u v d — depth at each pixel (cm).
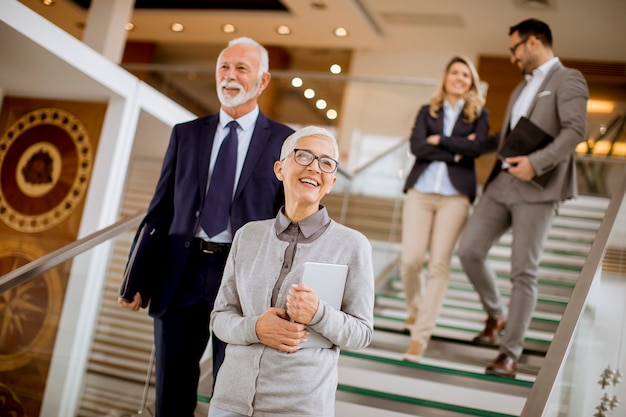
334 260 243
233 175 317
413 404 375
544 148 408
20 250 630
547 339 479
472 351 456
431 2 951
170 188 328
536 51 431
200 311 310
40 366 459
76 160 625
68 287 446
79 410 457
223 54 327
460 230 455
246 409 232
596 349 327
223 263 309
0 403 458
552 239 680
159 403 315
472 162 464
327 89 823
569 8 908
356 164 798
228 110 325
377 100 803
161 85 873
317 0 966
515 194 417
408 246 459
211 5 1071
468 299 590
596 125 989
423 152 458
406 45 1090
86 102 633
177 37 1169
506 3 922
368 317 239
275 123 333
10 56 564
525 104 436
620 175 762
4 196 644
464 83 468
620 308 385
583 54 1014
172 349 311
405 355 427
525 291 406
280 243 248
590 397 329
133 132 630
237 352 240
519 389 387
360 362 425
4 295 455
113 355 453
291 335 227
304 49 1144
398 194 653
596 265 314
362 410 378
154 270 321
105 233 450
